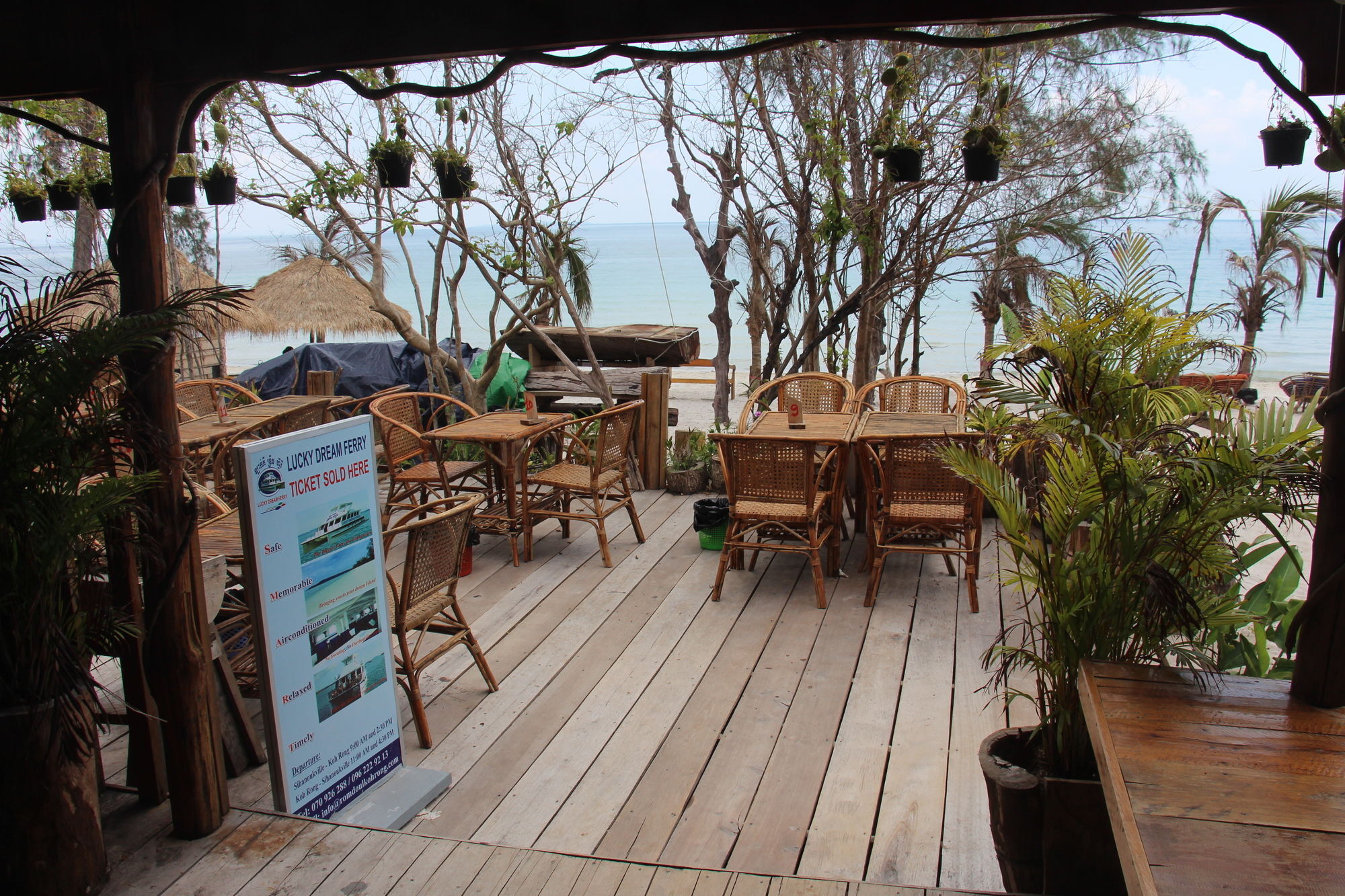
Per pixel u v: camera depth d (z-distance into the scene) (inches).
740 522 205.6
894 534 203.8
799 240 295.3
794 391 274.2
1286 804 76.4
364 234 304.2
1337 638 90.6
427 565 148.9
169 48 106.6
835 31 98.6
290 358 405.1
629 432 238.5
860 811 127.0
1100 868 97.3
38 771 95.0
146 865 107.1
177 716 109.5
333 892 102.2
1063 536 105.4
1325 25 87.3
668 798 131.6
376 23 106.6
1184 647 106.3
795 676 167.5
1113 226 277.6
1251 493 98.4
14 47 108.0
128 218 104.7
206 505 185.2
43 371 94.5
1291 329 955.3
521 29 104.0
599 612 198.5
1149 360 114.5
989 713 152.1
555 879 103.7
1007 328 175.9
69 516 94.9
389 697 136.1
